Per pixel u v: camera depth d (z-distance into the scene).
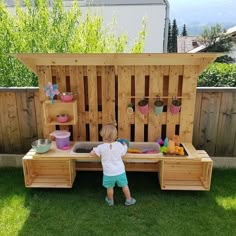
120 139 3.21
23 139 3.80
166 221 2.70
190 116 3.34
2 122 3.73
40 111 3.63
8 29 4.58
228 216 2.77
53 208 2.91
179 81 3.26
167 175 3.21
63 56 2.94
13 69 4.62
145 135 3.50
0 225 2.66
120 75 3.21
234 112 3.52
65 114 3.25
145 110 3.23
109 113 3.38
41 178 3.27
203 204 2.96
